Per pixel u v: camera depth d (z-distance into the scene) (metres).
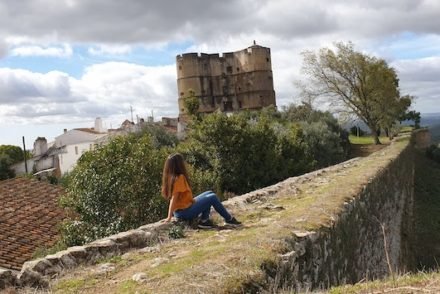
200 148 26.12
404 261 18.08
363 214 10.02
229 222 7.79
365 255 9.72
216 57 87.25
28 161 53.09
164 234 7.18
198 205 7.67
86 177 15.45
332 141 41.12
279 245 5.93
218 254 5.64
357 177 12.69
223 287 4.61
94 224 15.00
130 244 6.73
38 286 5.14
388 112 53.94
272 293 4.96
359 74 52.47
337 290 4.95
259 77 84.75
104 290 4.86
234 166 25.86
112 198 15.25
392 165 17.95
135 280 5.02
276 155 26.69
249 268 5.12
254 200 10.20
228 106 87.12
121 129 45.81
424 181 37.44
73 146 53.69
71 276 5.45
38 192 19.45
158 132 35.41
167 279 4.91
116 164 15.63
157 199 15.51
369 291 4.76
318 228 6.96
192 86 84.38
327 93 53.97
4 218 15.99
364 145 56.66
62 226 14.86
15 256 13.10
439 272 5.50
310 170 28.95
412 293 4.57
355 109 53.91
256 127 27.95
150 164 15.92
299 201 9.73
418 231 23.89
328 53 53.19
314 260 6.51
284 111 56.41
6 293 4.77
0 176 48.97
